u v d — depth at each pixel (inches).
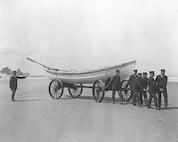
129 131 289.0
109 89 595.8
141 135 271.6
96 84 602.9
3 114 415.8
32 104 559.5
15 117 386.6
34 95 838.5
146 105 530.9
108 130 294.7
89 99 678.5
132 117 381.7
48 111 448.1
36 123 339.9
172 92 1003.9
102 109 471.5
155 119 362.9
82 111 446.0
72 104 555.2
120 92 564.7
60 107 502.3
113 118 372.2
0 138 263.6
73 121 350.3
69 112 435.5
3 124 334.6
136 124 328.8
